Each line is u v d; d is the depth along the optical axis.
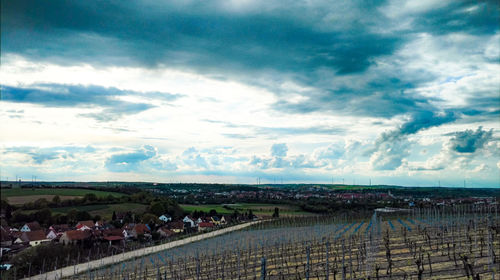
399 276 32.03
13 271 66.00
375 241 50.81
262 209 161.38
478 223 54.50
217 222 137.50
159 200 148.88
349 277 35.06
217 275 48.12
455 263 32.31
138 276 60.97
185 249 77.81
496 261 31.94
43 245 78.00
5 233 85.44
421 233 52.94
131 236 110.44
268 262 51.94
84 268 71.75
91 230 102.06
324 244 56.69
